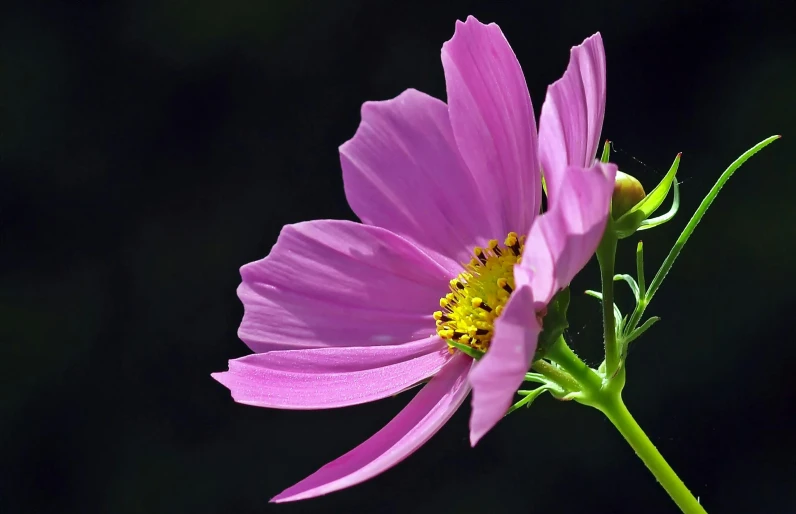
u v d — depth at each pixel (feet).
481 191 1.72
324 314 1.74
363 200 1.75
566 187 1.56
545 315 1.63
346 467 1.65
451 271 1.73
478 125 1.70
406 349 1.73
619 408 1.64
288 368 1.72
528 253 1.57
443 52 1.69
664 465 1.63
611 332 1.64
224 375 1.71
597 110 1.62
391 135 1.75
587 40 1.62
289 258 1.75
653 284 1.65
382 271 1.74
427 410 1.68
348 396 1.71
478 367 1.55
